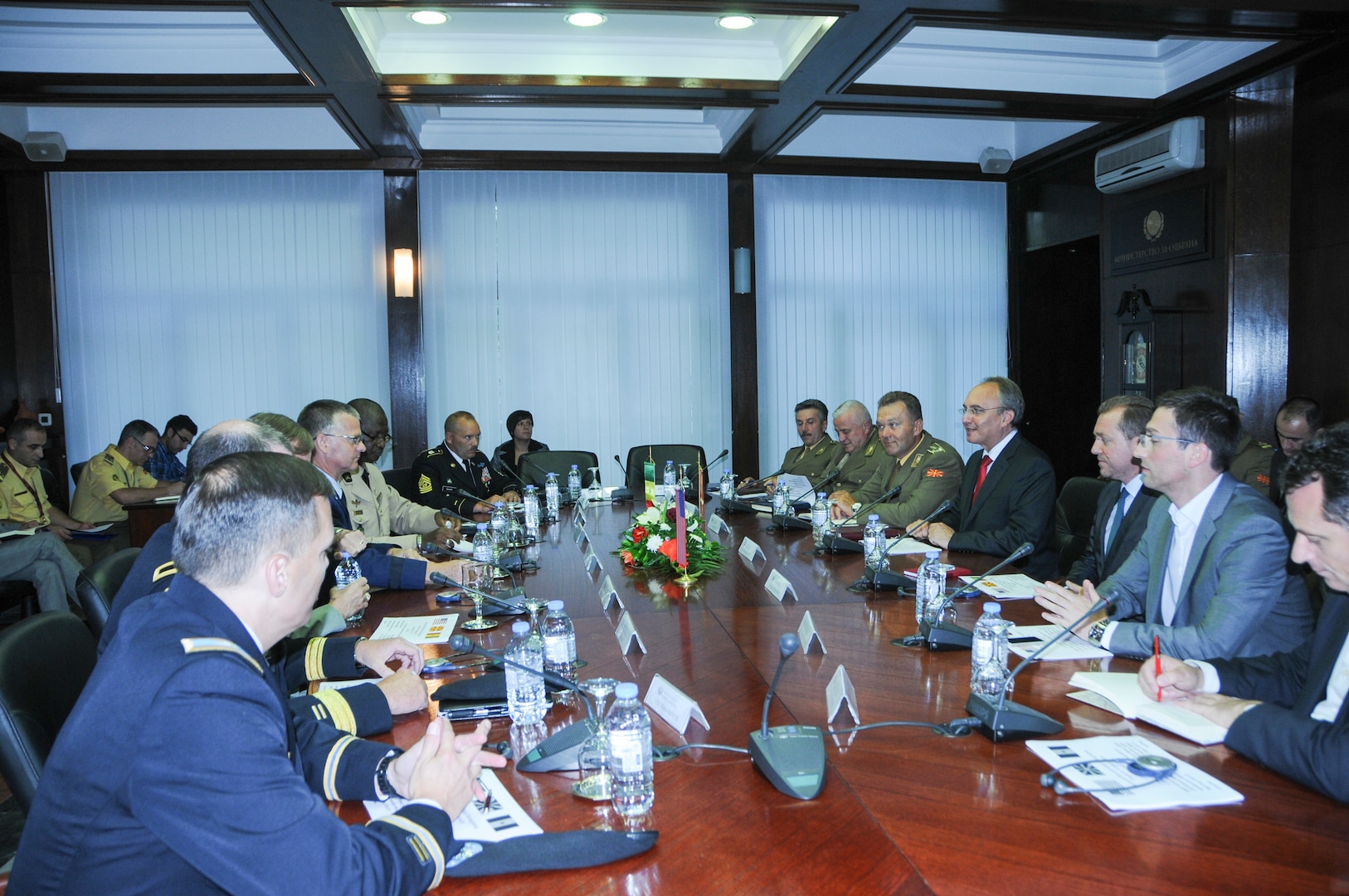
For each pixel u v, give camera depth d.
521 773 1.49
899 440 4.15
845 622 2.36
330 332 6.17
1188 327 5.30
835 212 6.66
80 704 1.09
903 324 6.78
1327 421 4.68
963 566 3.03
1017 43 4.89
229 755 1.04
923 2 3.77
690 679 1.93
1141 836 1.24
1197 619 2.12
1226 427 2.18
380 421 4.12
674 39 4.85
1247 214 4.95
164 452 6.04
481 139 6.10
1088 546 3.24
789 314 6.64
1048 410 6.97
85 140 5.79
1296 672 1.74
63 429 5.95
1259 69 4.64
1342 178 4.57
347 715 1.64
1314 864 1.16
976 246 6.86
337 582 2.83
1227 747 1.50
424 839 1.16
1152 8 3.88
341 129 5.92
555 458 5.62
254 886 1.02
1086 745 1.53
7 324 5.79
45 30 4.32
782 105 5.14
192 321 6.05
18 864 1.09
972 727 1.60
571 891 1.15
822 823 1.29
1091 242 6.42
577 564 3.25
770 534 3.80
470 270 6.28
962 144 6.67
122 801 1.04
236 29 4.39
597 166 6.31
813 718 1.69
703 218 6.52
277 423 2.39
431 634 2.30
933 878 1.14
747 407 6.58
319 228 6.13
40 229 5.86
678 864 1.20
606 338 6.44
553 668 2.00
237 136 5.90
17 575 4.46
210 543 1.16
